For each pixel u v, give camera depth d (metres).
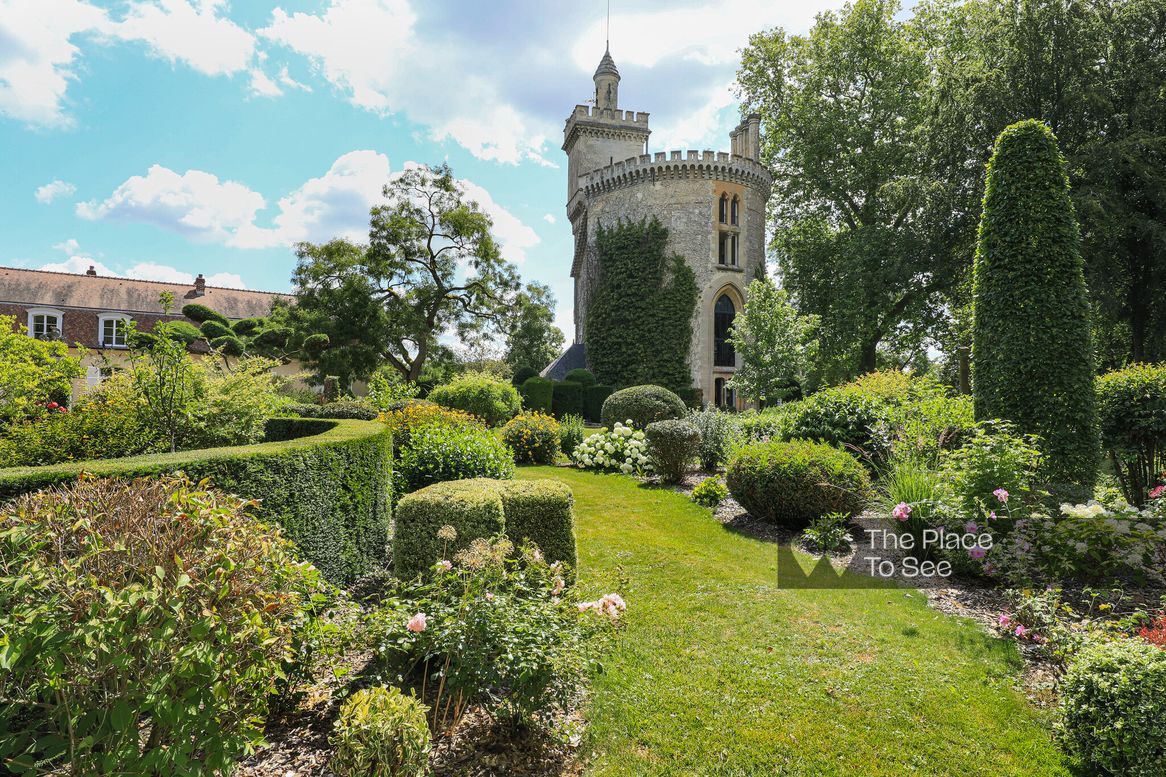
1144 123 17.77
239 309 36.44
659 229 34.62
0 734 2.20
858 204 29.45
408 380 30.66
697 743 3.35
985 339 8.77
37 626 2.09
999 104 18.55
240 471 4.04
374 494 6.11
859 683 3.93
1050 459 7.96
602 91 41.69
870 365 27.69
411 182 30.16
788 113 29.95
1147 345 19.20
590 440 14.62
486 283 31.61
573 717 3.59
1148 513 5.57
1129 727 2.87
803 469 7.61
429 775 2.85
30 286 31.41
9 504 2.62
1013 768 3.12
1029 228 8.36
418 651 3.33
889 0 27.22
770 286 23.44
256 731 2.57
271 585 2.74
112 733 2.24
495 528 4.58
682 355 33.91
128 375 6.92
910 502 6.25
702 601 5.39
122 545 2.27
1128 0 18.16
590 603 3.72
